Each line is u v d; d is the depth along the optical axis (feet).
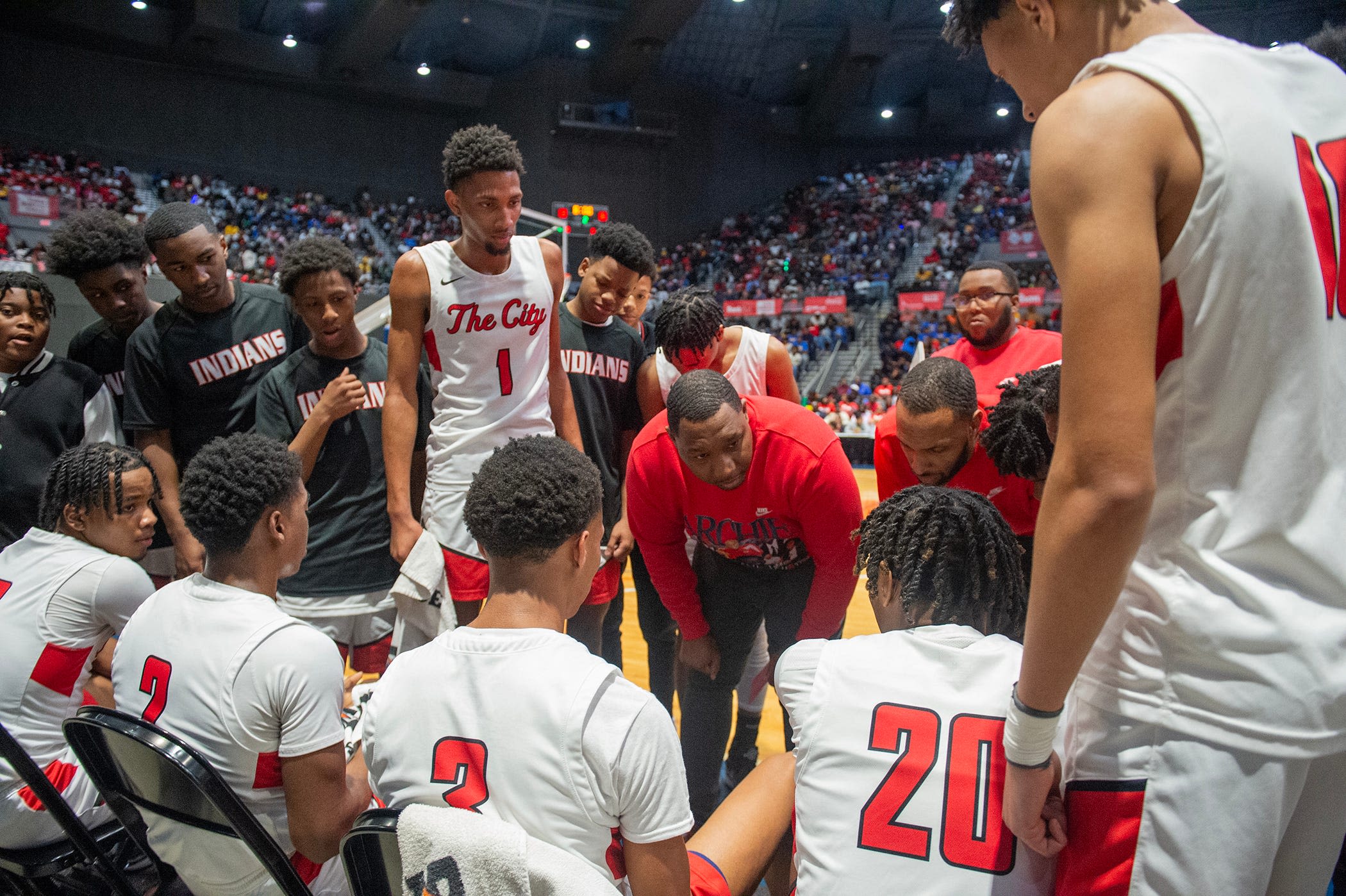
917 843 3.49
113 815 6.13
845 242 79.10
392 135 77.00
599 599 8.39
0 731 4.67
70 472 6.10
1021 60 3.33
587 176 78.74
